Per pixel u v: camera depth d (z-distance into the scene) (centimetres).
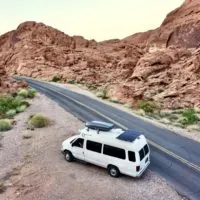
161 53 6184
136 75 5809
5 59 11238
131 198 1459
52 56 10112
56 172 1745
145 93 5000
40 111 3388
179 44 8562
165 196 1480
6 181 1647
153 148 2175
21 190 1544
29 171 1766
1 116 3102
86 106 3800
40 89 5578
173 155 2028
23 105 3609
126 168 1602
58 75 8044
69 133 2477
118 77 7238
